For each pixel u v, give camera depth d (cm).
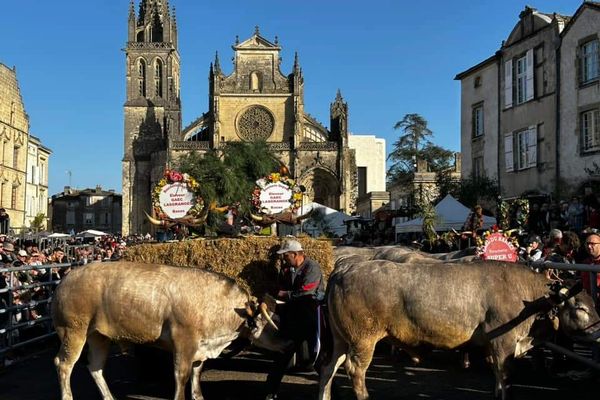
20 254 1711
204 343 820
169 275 817
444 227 2434
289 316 879
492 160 3609
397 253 1192
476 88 3803
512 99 3400
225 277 838
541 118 3147
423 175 4266
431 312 738
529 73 3241
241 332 841
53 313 831
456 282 743
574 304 736
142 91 8269
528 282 743
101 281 811
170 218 1214
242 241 1034
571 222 1986
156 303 799
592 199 1925
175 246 1041
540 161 3161
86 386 1060
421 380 1052
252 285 1018
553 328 752
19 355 1370
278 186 1294
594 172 2694
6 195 6369
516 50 3372
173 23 8644
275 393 894
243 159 4769
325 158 7244
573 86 2895
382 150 9994
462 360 1142
